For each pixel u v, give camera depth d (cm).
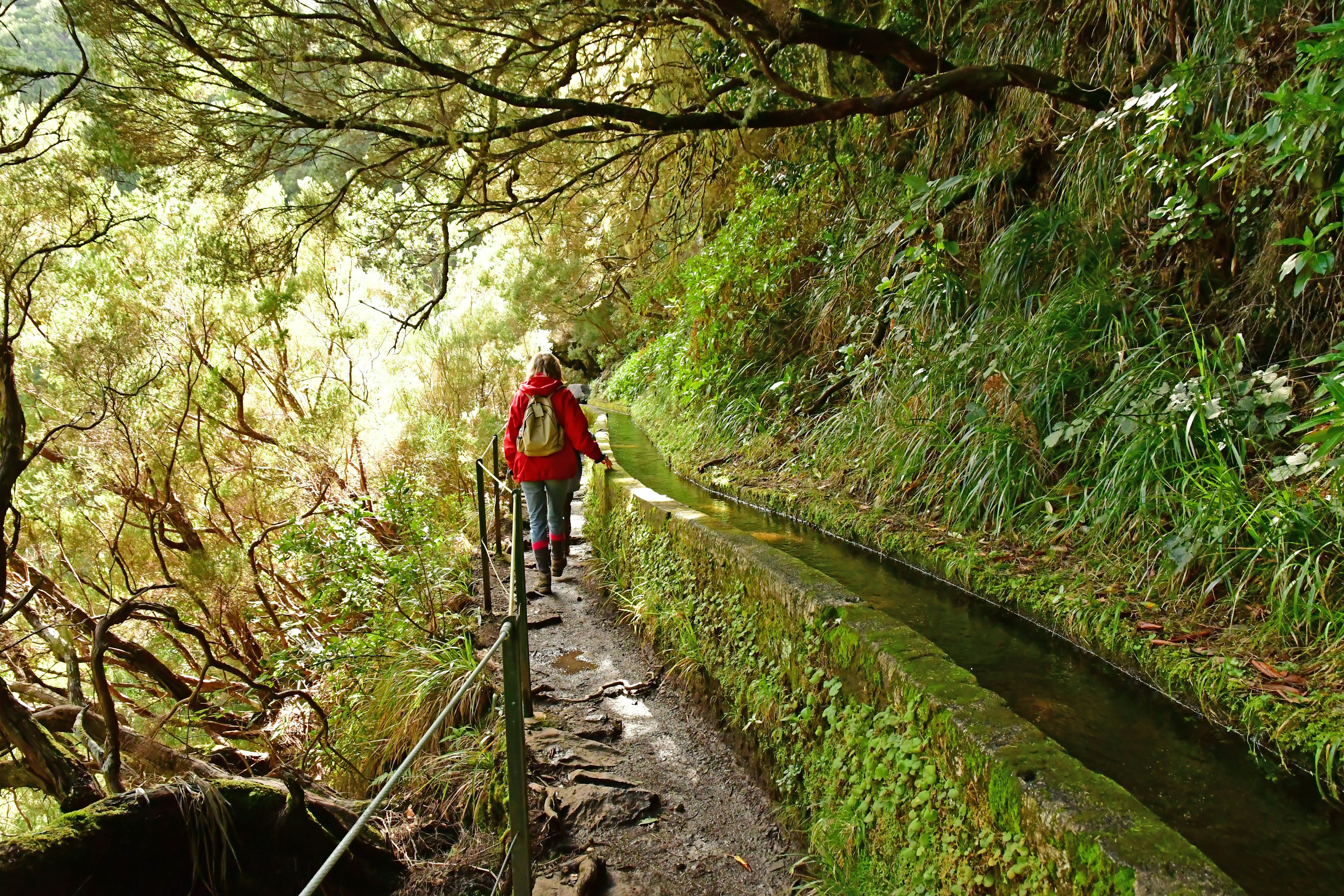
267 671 449
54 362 486
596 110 473
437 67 423
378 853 298
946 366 528
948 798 220
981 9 586
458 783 339
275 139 436
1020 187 570
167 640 475
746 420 804
